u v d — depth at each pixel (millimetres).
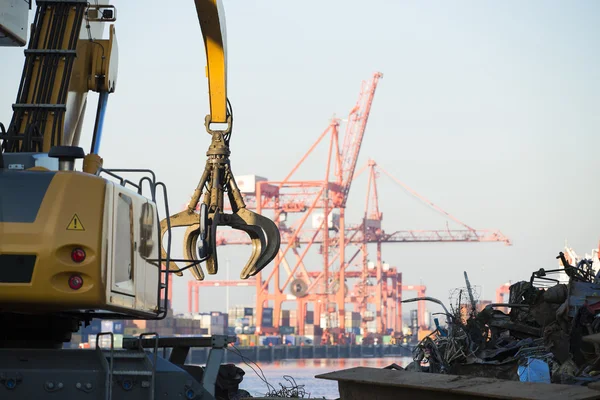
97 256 13078
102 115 24094
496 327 21812
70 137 23219
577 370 18094
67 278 13023
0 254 12938
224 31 25625
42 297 12938
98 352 13445
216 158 24922
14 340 16047
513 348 20484
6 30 17844
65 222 13094
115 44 24484
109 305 13367
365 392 16047
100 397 12953
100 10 24172
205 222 16750
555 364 18719
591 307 19922
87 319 16984
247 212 24484
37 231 13039
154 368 13281
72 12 22844
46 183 13320
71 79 22953
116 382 13125
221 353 14688
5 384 12695
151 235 15852
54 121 21625
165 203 15695
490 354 20609
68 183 13305
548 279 24234
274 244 24234
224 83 25625
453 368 20703
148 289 15602
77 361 13289
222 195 24688
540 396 12531
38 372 12836
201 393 13625
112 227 13547
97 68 23797
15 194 13227
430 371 21531
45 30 22578
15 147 20500
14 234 13008
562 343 18969
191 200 24453
